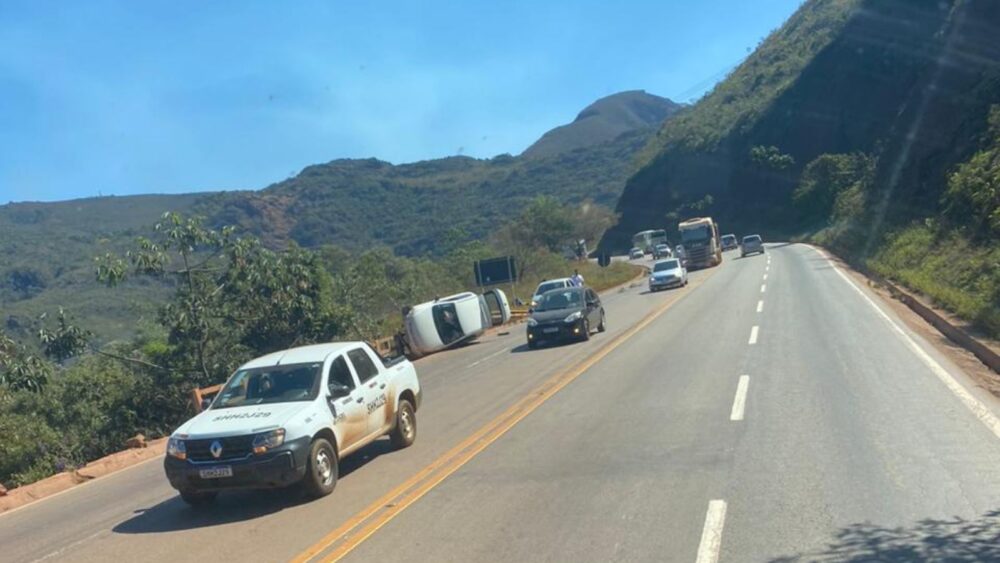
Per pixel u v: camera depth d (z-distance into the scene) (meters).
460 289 53.88
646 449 9.81
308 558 7.07
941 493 7.35
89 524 9.98
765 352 17.09
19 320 34.22
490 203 132.25
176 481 9.08
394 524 7.81
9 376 17.36
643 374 15.73
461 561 6.59
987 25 46.31
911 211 40.50
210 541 8.12
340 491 9.49
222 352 23.97
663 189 120.62
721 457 9.14
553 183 158.12
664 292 41.19
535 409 13.33
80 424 20.70
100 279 22.25
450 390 17.61
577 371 17.20
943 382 12.51
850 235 52.47
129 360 22.47
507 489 8.64
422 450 11.30
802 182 89.75
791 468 8.48
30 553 8.84
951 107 43.47
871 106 89.25
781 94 104.31
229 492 10.54
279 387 10.05
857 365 14.61
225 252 24.58
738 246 90.00
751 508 7.30
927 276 26.05
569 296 24.59
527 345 25.67
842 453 8.91
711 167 113.31
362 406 10.55
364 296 35.41
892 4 90.00
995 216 23.47
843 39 96.06
